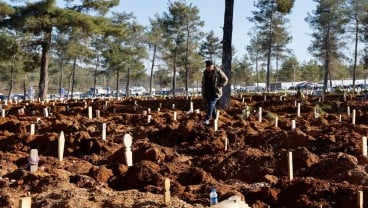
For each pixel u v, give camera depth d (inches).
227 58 760.3
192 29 2293.3
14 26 1322.6
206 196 237.8
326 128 449.4
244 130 442.9
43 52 1424.7
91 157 381.1
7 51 1389.0
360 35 2084.2
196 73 2586.1
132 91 3390.7
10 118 674.8
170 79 2923.2
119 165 305.9
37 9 1307.8
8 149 431.8
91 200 227.9
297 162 303.1
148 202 216.2
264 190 236.4
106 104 952.9
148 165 310.7
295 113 762.2
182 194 244.2
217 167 318.3
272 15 2060.8
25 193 261.1
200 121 539.2
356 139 376.5
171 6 2247.8
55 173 292.2
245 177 301.6
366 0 2053.4
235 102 908.6
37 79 3437.5
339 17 2107.5
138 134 474.0
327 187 235.0
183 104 938.1
